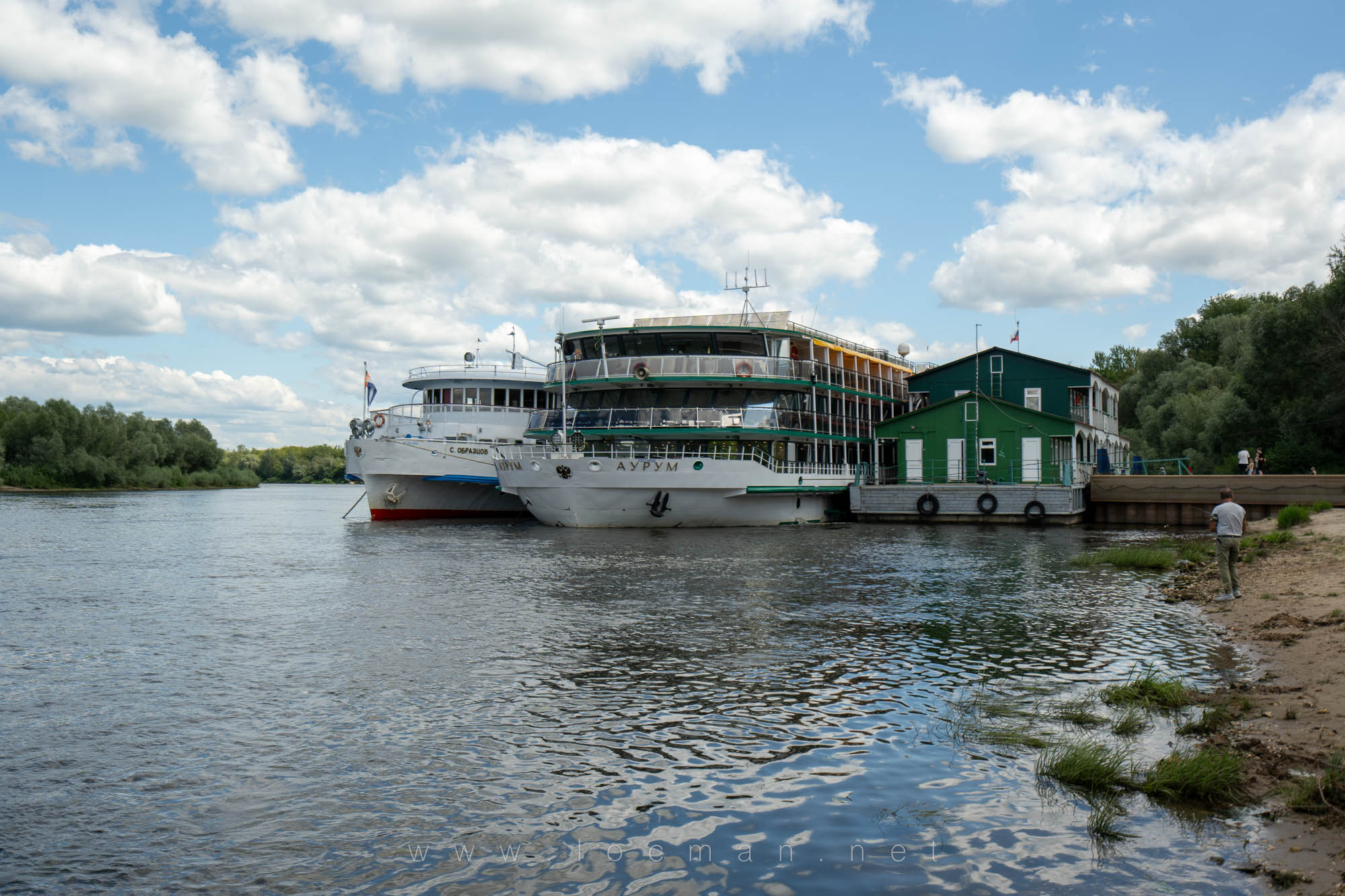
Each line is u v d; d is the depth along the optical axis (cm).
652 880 738
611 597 2177
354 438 5141
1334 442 5922
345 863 780
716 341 4731
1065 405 5694
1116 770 919
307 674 1437
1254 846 755
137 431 14050
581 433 4509
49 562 3219
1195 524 4981
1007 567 2758
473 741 1094
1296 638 1507
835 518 5184
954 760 1008
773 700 1256
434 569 2788
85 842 829
